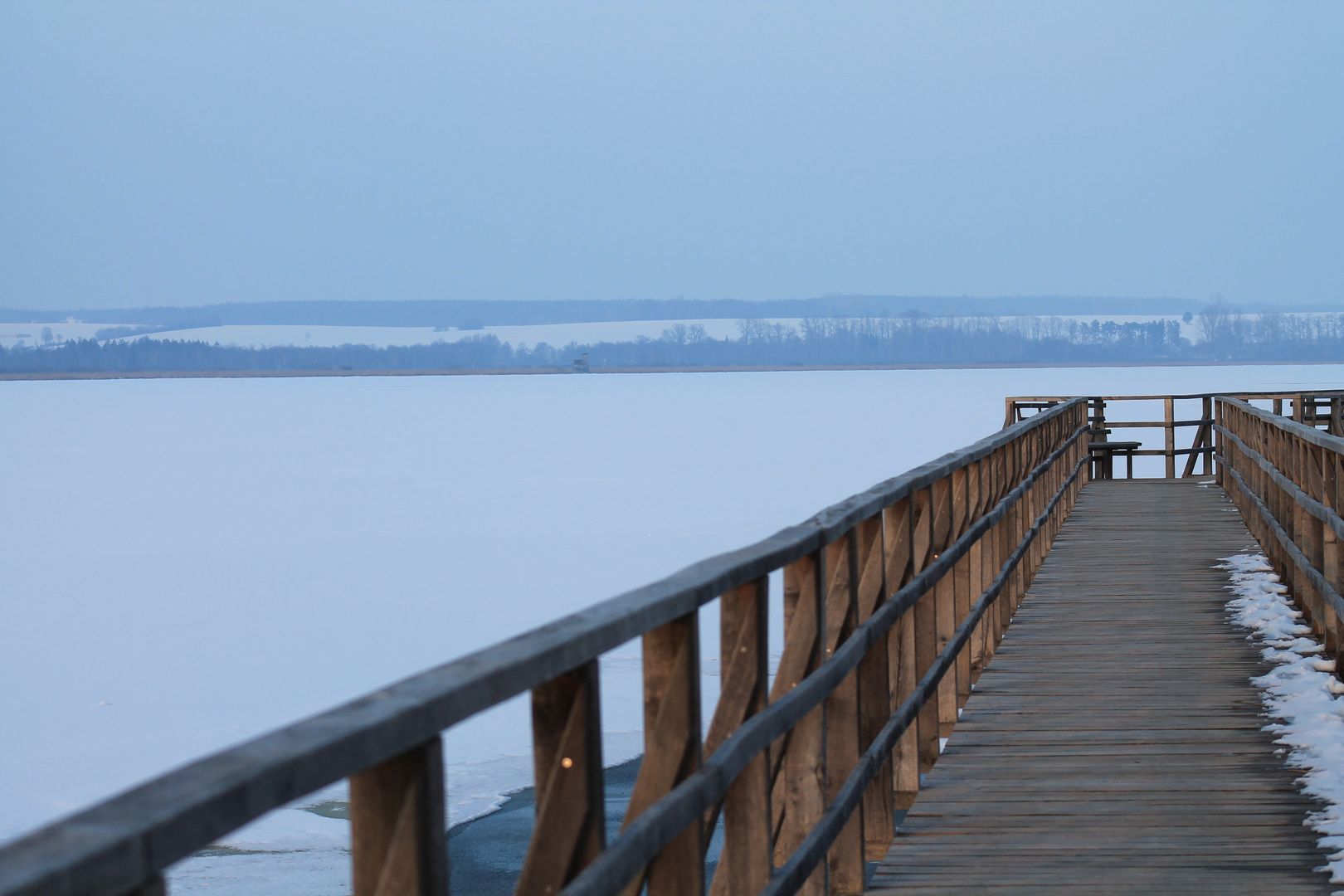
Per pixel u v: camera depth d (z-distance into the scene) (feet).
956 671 23.30
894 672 19.15
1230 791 19.24
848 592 15.16
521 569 125.70
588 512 172.04
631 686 54.49
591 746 7.86
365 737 5.30
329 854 33.45
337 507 187.01
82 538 160.56
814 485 202.69
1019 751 21.83
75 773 56.39
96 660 86.79
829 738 15.33
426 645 89.81
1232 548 45.34
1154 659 28.81
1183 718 23.66
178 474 249.96
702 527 154.81
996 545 30.27
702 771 9.77
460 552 139.13
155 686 77.56
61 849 3.91
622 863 7.97
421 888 5.80
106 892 3.95
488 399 628.28
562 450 289.12
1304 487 30.55
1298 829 17.49
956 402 508.53
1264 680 26.27
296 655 86.63
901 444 288.30
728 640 11.43
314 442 340.39
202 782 4.52
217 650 89.15
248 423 440.86
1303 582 32.01
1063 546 47.29
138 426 431.02
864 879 15.53
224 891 30.04
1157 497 62.95
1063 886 15.64
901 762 19.33
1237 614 33.65
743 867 11.54
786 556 11.79
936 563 20.72
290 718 68.64
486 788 39.32
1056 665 28.58
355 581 121.39
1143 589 37.86
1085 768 20.66
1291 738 21.95
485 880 30.19
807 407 481.05
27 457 302.66
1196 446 75.72
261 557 139.85
